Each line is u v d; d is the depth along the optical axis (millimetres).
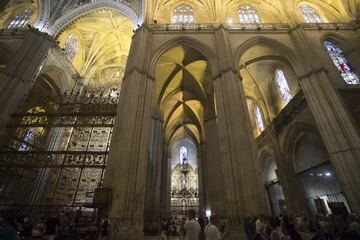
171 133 29938
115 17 21875
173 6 20234
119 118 11914
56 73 20609
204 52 15930
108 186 10117
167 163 25172
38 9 19422
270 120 19734
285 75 18297
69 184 18531
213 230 4652
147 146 11961
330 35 16969
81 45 24641
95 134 21359
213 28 17203
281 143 17938
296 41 16219
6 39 17312
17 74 14633
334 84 13734
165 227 15164
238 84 13602
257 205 9867
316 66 14250
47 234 7000
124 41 25156
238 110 12352
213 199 17156
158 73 19672
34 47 16469
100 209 10070
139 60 14258
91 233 8961
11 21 19984
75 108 14438
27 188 15586
